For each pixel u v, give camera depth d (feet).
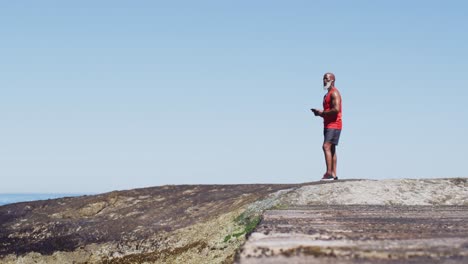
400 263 12.26
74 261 35.24
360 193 35.73
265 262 12.46
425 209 29.99
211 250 30.83
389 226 20.31
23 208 44.19
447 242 15.42
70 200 45.37
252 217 32.78
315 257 13.01
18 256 36.14
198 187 45.55
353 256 13.06
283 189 39.73
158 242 35.32
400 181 38.86
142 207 41.78
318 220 23.35
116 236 37.32
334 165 44.11
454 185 37.58
